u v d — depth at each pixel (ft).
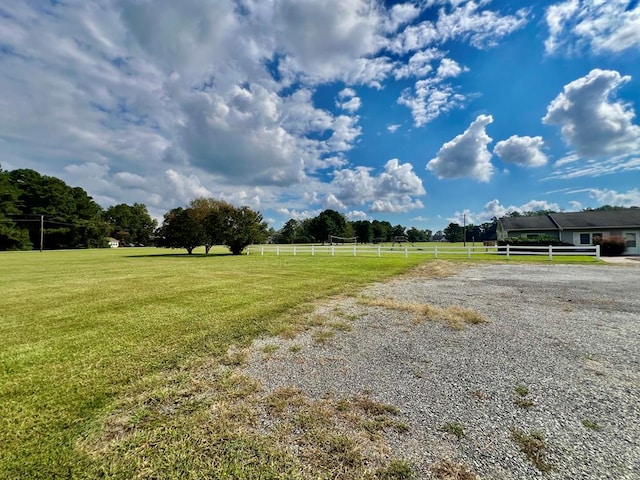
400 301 21.30
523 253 63.62
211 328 15.56
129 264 54.60
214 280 32.24
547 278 31.27
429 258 60.18
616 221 71.20
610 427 7.35
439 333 14.55
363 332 14.83
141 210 276.21
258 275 36.17
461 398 8.79
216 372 10.61
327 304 20.65
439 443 6.86
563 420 7.65
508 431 7.25
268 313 18.38
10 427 7.45
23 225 150.20
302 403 8.58
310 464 6.25
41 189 159.33
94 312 18.85
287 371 10.66
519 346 12.75
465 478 5.80
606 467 6.03
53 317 17.76
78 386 9.62
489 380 9.85
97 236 180.55
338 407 8.37
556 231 75.66
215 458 6.44
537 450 6.57
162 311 19.01
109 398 8.90
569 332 14.38
